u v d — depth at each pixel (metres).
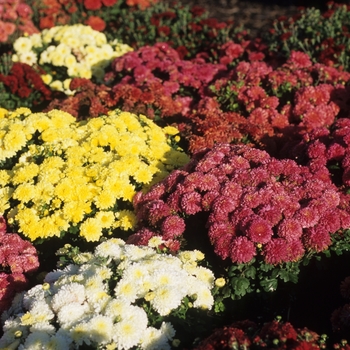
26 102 2.37
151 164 1.79
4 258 1.59
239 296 1.47
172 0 4.07
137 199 1.67
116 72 2.45
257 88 2.12
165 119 2.13
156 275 1.39
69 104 2.12
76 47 2.57
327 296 1.57
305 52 2.50
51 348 1.29
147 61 2.38
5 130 1.85
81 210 1.64
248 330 1.30
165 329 1.34
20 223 1.65
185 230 1.62
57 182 1.70
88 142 1.79
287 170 1.64
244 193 1.57
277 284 1.50
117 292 1.37
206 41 2.80
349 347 1.26
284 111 2.08
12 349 1.32
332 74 2.19
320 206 1.52
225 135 1.90
